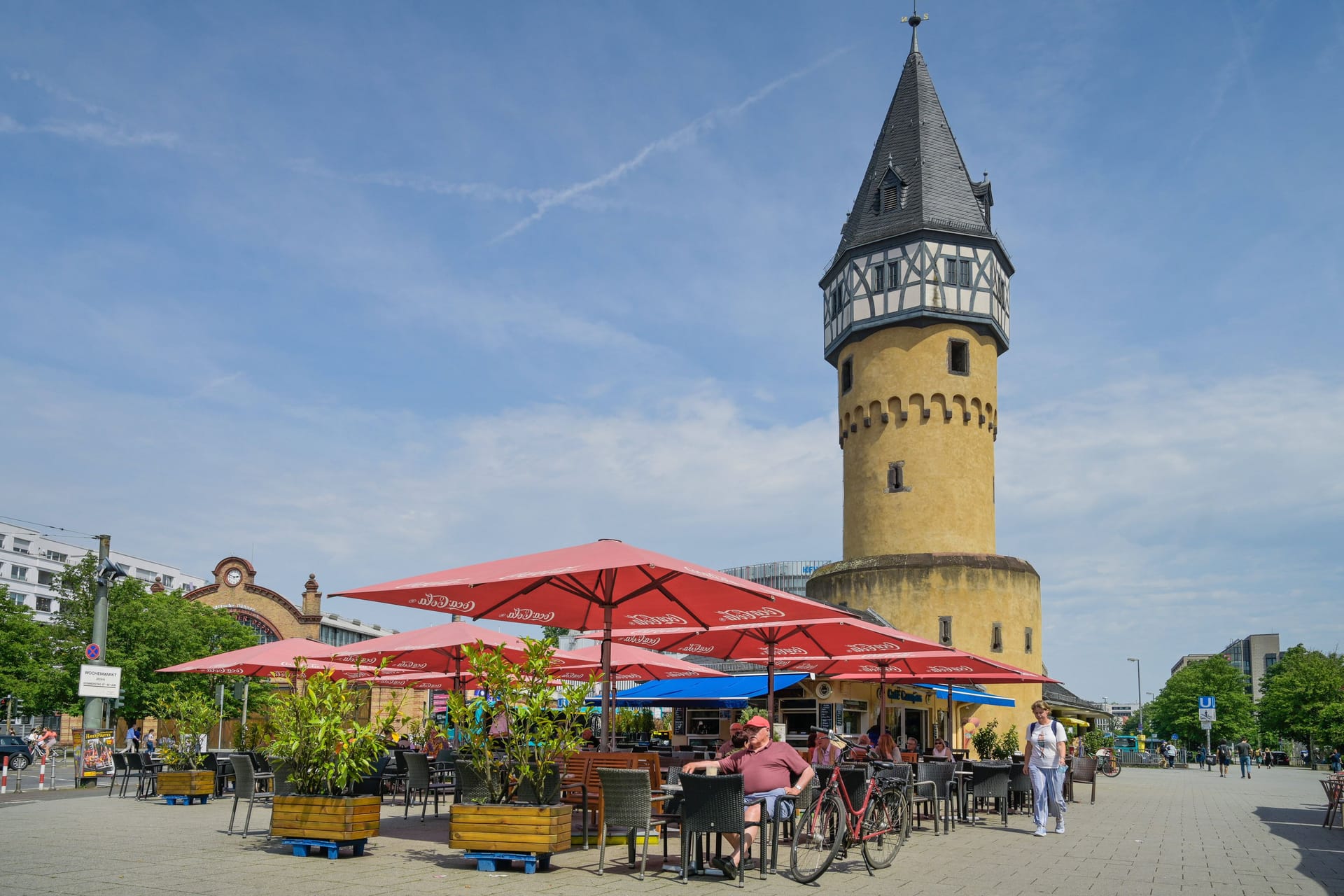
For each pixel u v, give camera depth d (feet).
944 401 127.95
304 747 36.35
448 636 56.29
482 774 33.60
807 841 32.78
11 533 342.03
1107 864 39.14
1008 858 40.29
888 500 128.36
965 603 121.29
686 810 32.17
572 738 33.81
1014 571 124.06
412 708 154.61
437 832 44.52
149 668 132.57
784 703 91.50
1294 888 34.24
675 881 32.04
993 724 122.83
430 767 55.77
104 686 80.28
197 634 144.66
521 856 32.76
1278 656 529.04
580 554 39.01
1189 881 35.22
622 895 29.32
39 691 126.62
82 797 66.95
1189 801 84.48
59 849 36.88
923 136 135.64
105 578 81.51
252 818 49.78
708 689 77.71
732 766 35.32
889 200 134.62
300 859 34.86
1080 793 92.89
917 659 65.82
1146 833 52.80
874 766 52.13
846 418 135.95
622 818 32.81
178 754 60.70
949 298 128.98
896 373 129.80
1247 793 100.73
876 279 132.16
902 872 35.35
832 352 140.87
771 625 48.11
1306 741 256.11
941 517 126.00
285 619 201.46
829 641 57.52
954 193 133.18
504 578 36.50
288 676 61.62
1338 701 244.63
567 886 30.58
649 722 108.58
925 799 47.88
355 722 37.22
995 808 65.21
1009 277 140.36
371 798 36.42
